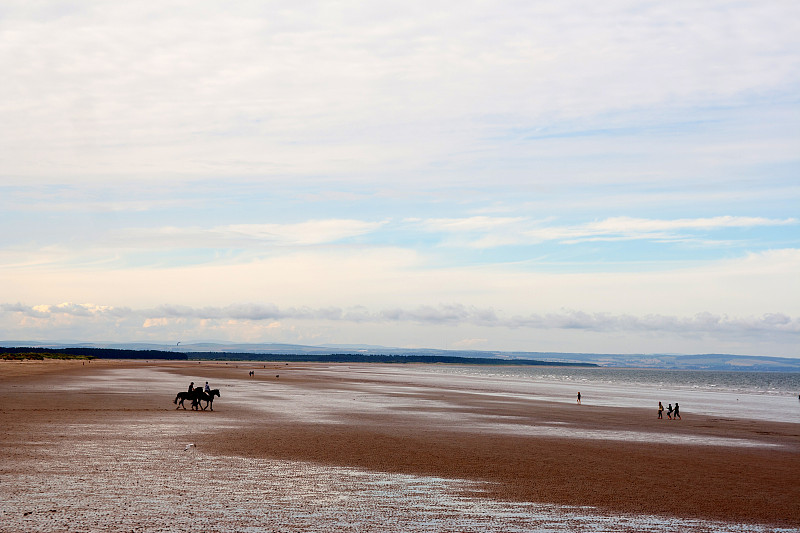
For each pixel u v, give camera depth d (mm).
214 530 15852
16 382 79125
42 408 45000
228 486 20734
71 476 21234
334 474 23438
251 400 60156
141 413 43812
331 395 71750
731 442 37500
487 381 147125
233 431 34906
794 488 23266
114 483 20453
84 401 52281
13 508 17047
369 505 18984
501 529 16906
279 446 29734
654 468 26875
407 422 42938
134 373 124000
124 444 28797
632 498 20922
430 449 30375
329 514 17781
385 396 72375
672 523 18000
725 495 21750
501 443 33375
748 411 69375
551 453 30344
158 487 20141
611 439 36875
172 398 58719
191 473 22578
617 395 97250
